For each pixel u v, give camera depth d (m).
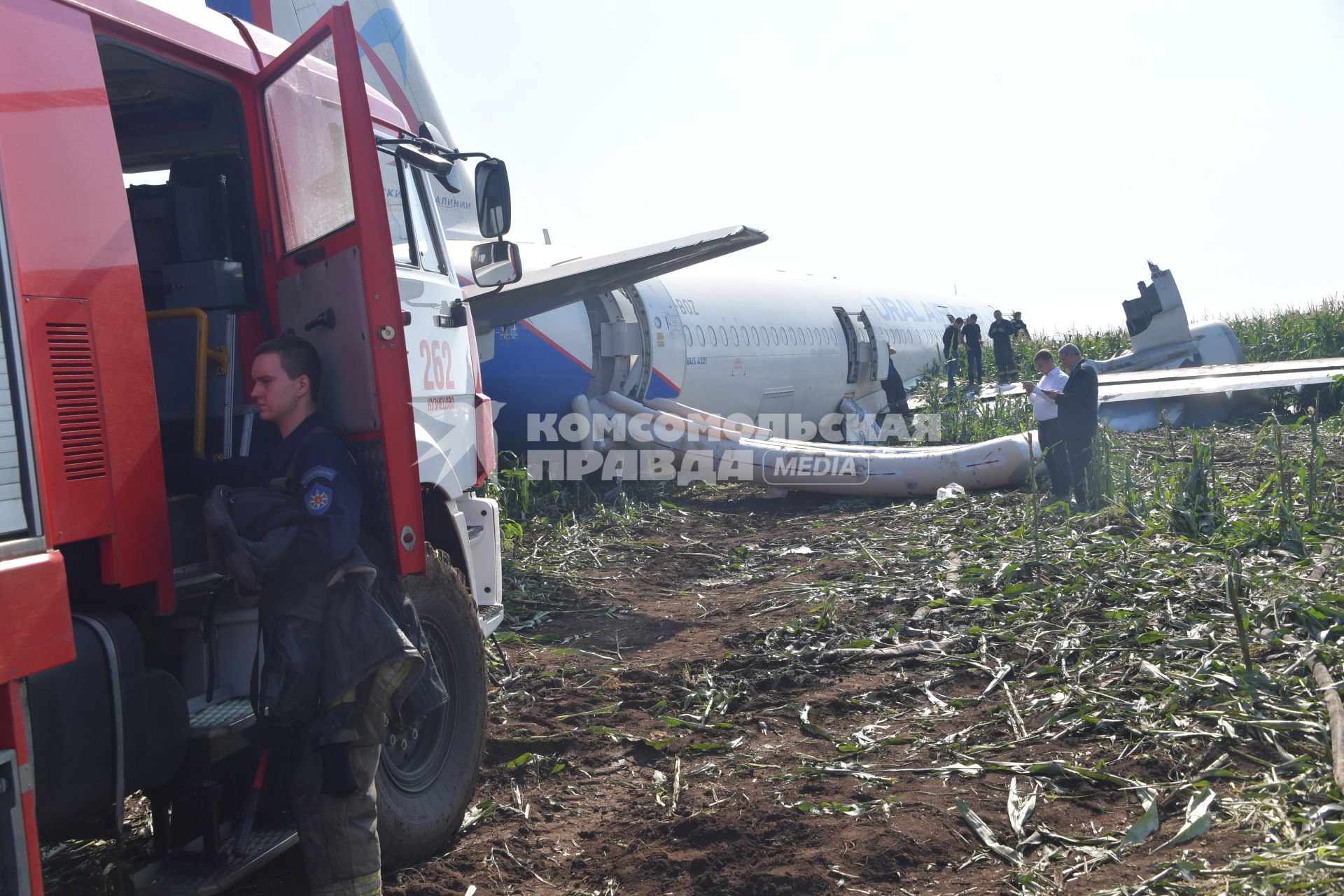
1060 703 4.73
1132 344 21.98
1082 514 8.81
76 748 2.50
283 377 3.03
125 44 3.14
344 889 2.88
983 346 26.16
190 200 4.06
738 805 3.97
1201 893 2.97
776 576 8.41
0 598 2.19
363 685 2.79
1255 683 4.50
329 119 3.30
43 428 2.46
